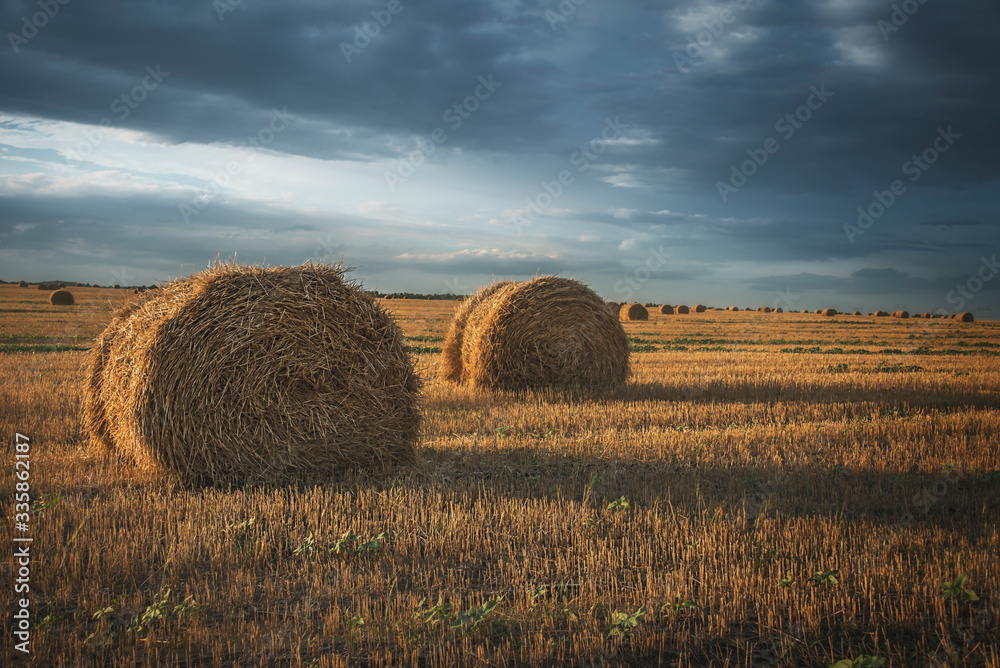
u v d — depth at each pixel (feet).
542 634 12.67
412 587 14.98
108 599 14.07
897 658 11.85
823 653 12.15
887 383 50.21
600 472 24.85
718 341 106.93
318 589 14.74
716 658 12.10
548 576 15.52
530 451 28.09
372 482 24.06
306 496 21.38
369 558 16.52
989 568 15.29
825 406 39.93
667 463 25.88
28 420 32.81
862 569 15.40
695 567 15.85
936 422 33.06
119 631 12.71
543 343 45.73
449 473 24.85
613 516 19.40
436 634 12.63
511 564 16.08
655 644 12.46
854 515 19.90
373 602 14.01
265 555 16.65
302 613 13.65
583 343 46.44
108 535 17.39
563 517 19.31
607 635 12.61
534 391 45.83
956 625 13.02
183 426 23.29
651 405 40.34
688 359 72.28
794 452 27.71
